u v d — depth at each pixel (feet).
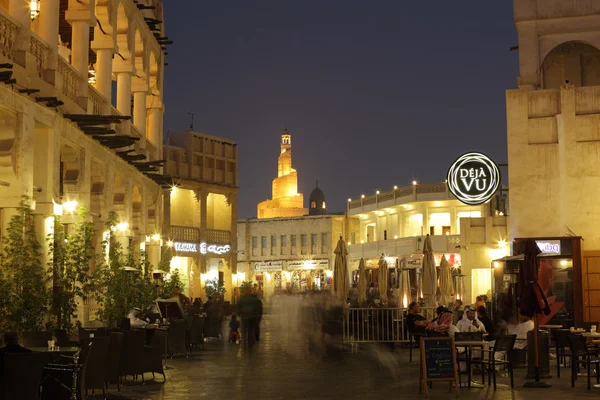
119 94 88.43
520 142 86.22
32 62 56.44
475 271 128.88
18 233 53.57
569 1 91.50
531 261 55.36
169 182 103.60
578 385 53.26
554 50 94.53
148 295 83.61
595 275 82.17
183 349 74.59
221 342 96.37
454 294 128.26
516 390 50.93
